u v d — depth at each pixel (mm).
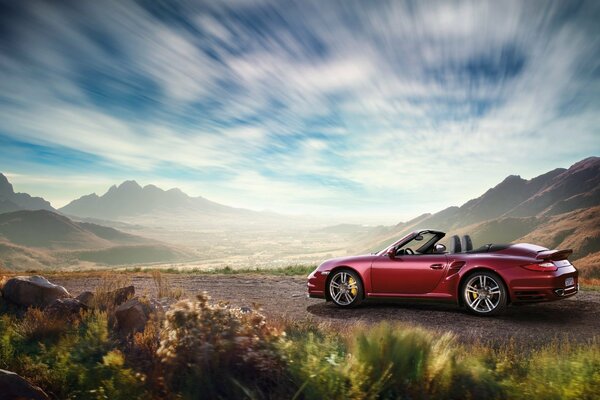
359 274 8422
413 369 3791
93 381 3783
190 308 4344
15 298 7961
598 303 8727
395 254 8250
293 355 4070
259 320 4617
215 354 3867
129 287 8273
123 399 3572
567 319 7309
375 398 3516
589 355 4078
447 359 3914
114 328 6184
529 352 5160
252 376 3896
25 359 4668
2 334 5488
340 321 7418
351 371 3783
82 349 4641
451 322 7180
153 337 5172
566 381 3615
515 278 7262
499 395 3586
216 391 3717
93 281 13695
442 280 7797
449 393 3639
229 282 13828
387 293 8172
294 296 10570
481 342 5805
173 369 3889
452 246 8172
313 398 3502
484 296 7535
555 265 7285
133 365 4297
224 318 4340
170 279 14930
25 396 3463
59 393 3920
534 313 7828
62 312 6805
